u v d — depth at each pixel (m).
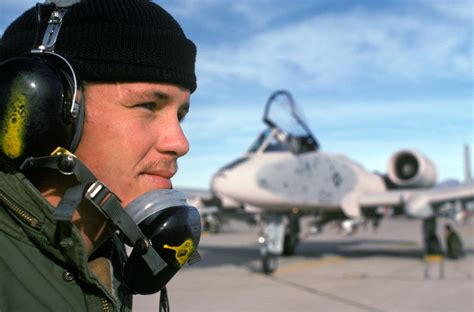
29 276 0.81
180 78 0.92
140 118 0.90
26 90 0.80
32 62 0.83
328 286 9.67
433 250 15.09
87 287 0.86
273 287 9.53
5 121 0.80
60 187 0.89
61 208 0.79
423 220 15.19
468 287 9.48
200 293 8.82
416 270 12.30
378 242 24.67
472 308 7.45
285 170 12.42
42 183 0.90
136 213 0.94
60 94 0.82
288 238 15.89
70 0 0.92
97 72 0.85
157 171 0.94
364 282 10.20
